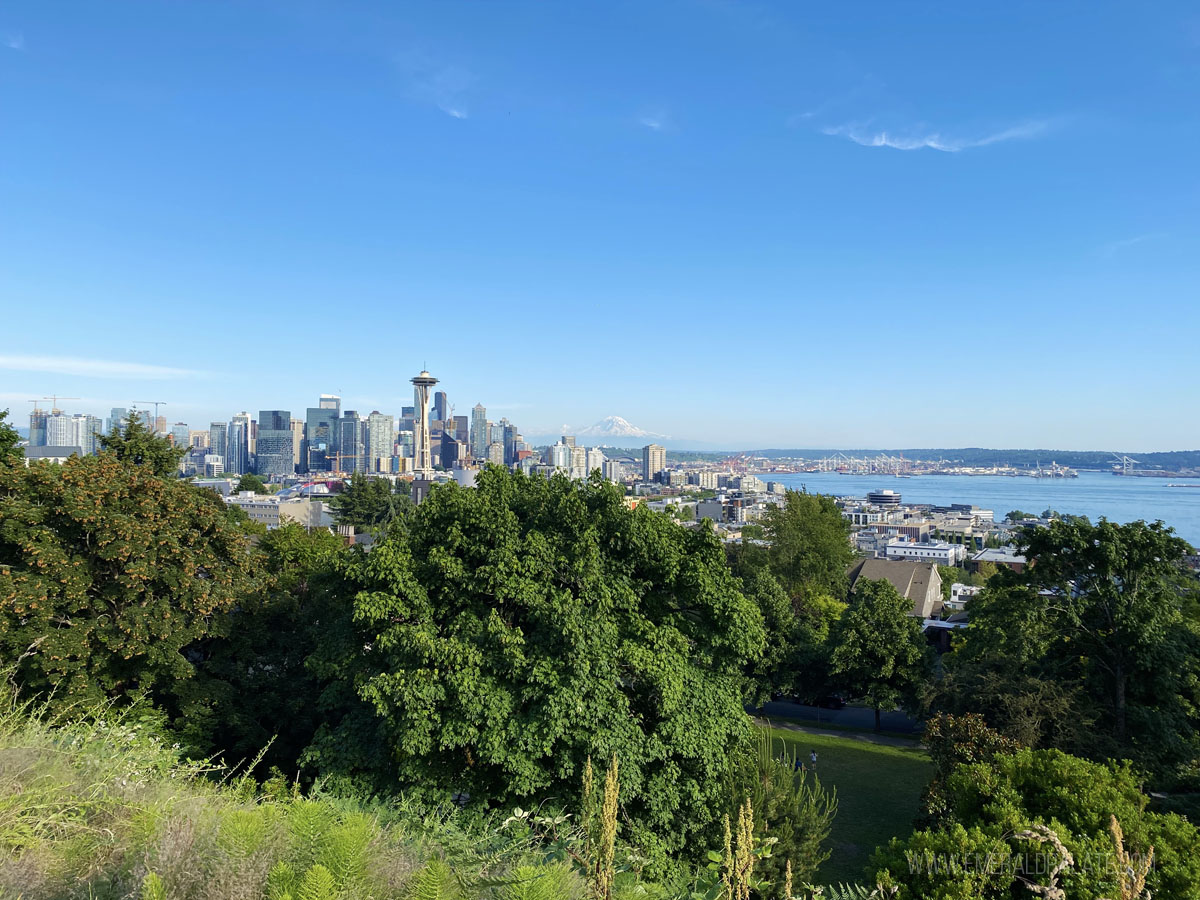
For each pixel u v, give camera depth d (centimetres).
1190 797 1898
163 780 717
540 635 1383
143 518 1886
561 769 1251
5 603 1596
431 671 1322
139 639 1714
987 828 1116
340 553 1812
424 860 603
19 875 486
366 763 1455
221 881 470
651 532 1638
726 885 596
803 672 3903
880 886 1010
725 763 1429
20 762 628
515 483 1897
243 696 2000
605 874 537
